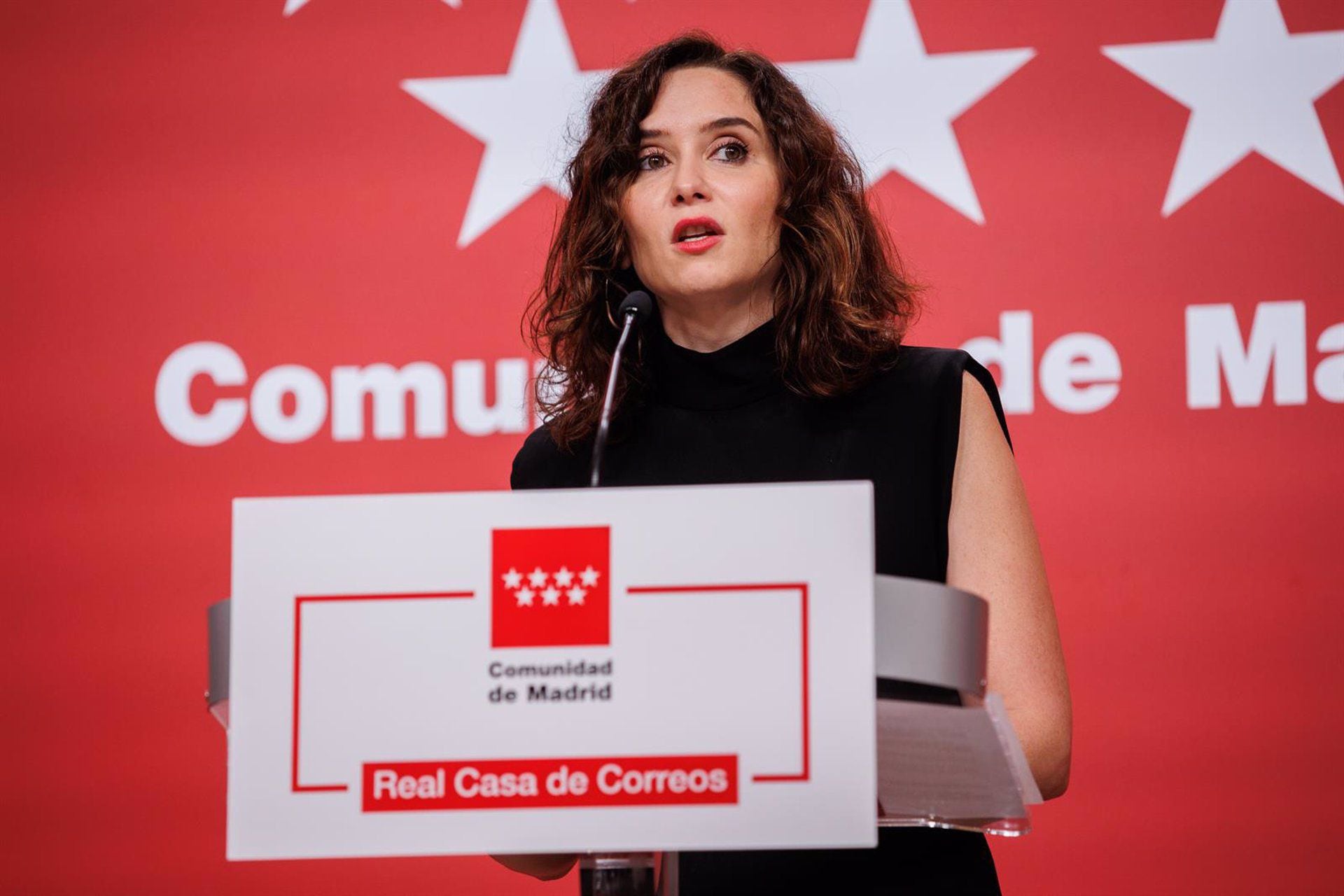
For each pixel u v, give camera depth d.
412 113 10.41
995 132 9.79
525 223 10.23
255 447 10.23
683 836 3.53
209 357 10.35
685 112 6.00
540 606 3.63
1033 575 5.31
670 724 3.57
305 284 10.34
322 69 10.52
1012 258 9.66
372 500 3.70
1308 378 9.29
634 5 10.30
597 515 3.64
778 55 10.09
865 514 3.57
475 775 3.60
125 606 10.18
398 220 10.33
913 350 5.93
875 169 9.88
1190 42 9.63
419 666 3.64
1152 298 9.48
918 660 3.60
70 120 10.62
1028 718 4.92
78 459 10.34
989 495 5.48
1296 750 9.05
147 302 10.43
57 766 10.09
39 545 10.28
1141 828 9.12
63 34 10.74
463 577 3.65
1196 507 9.28
